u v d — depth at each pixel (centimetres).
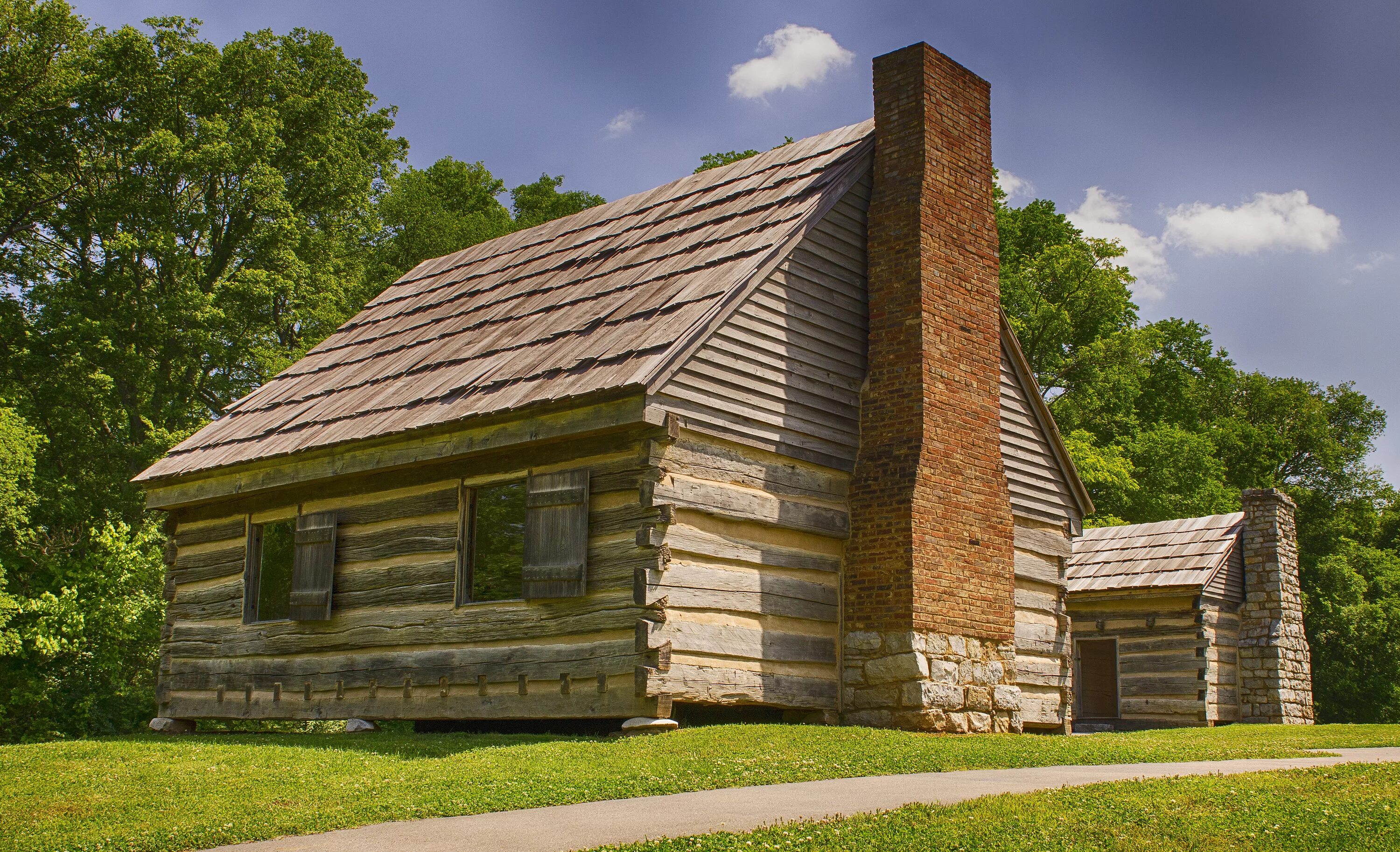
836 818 781
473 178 4897
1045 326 4438
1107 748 1242
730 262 1485
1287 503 2553
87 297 3253
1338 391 5950
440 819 838
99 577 2744
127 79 3256
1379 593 5044
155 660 2956
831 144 1750
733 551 1368
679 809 841
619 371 1314
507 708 1391
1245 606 2505
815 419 1486
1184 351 5122
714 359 1362
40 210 3338
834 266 1556
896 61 1639
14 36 3288
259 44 3531
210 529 1833
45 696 2652
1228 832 737
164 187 3262
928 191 1579
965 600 1507
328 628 1608
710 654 1326
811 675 1450
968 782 971
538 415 1351
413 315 2017
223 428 1866
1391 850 699
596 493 1345
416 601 1512
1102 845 707
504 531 1466
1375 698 4428
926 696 1419
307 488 1684
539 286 1809
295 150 3525
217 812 889
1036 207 4859
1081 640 2520
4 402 2839
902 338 1541
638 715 1268
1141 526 2645
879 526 1486
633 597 1283
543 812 849
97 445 3222
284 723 2189
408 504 1552
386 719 1516
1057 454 1884
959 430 1552
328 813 859
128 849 780
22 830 862
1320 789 893
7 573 2730
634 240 1800
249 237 3422
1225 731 1706
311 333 3534
